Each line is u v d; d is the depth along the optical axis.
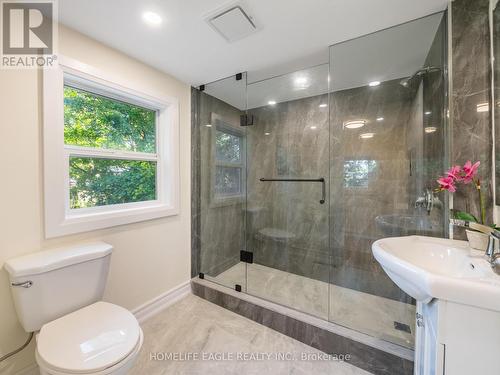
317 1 1.12
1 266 1.07
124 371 0.88
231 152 2.50
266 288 2.05
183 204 2.09
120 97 1.66
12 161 1.10
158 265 1.87
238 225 2.59
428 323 0.80
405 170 1.77
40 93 1.19
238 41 1.46
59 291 1.10
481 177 1.06
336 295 1.86
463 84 1.11
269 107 2.53
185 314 1.82
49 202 1.22
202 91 2.23
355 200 2.00
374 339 1.34
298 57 1.67
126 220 1.60
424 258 1.05
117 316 1.10
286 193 2.49
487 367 0.63
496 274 0.75
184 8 1.16
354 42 1.47
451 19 1.13
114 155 1.64
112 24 1.28
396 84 1.76
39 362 0.85
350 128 1.99
